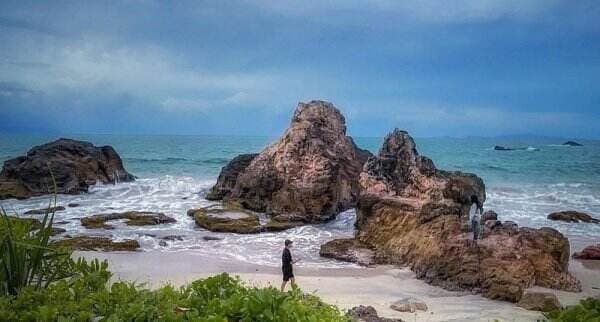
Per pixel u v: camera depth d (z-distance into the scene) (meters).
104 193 36.91
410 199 24.16
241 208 31.02
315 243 24.81
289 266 17.27
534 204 36.75
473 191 25.02
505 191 42.50
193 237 24.97
